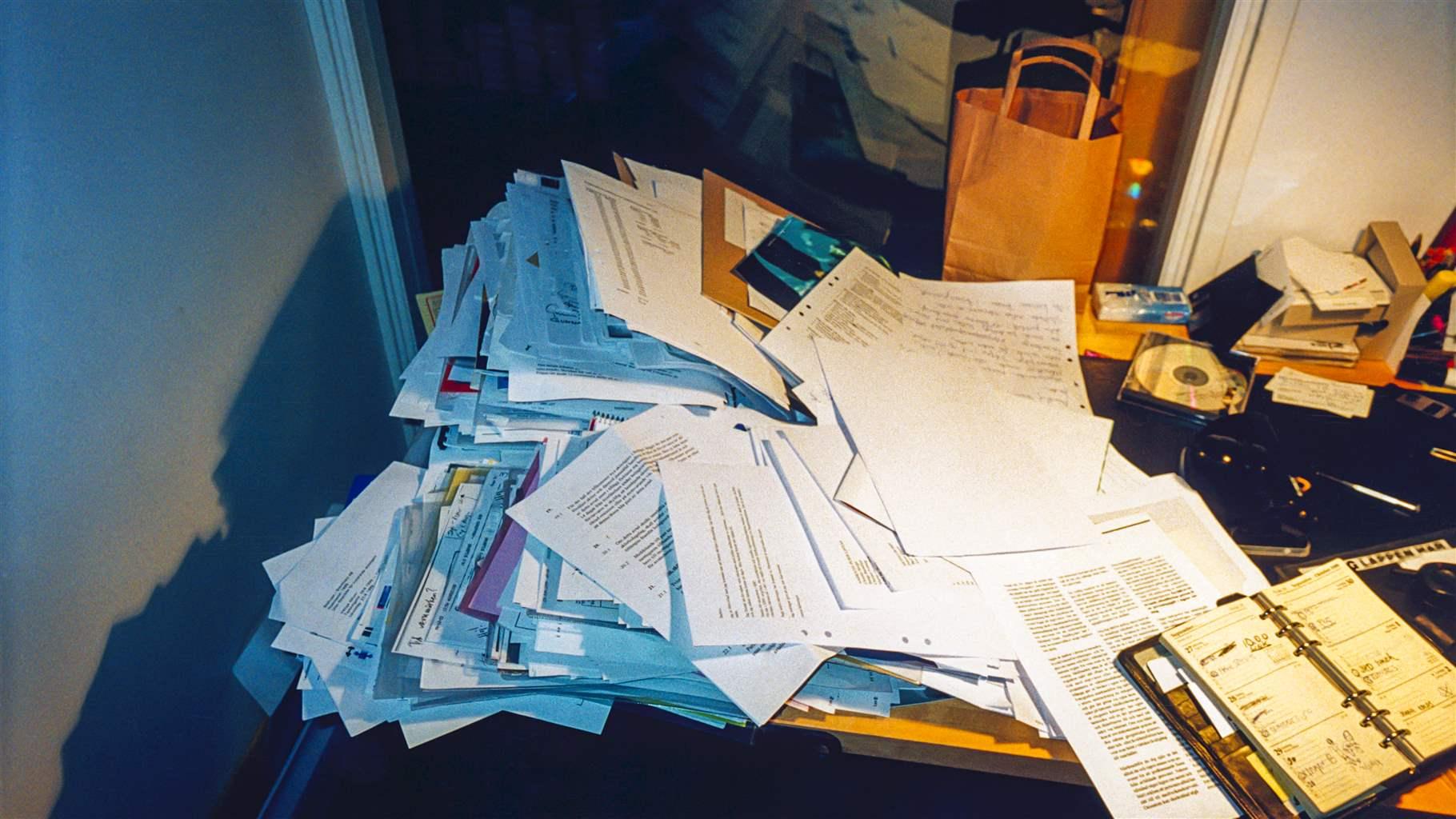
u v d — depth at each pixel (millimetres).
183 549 1053
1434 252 1273
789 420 1015
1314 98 1208
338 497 1456
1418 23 1135
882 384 1027
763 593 781
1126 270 1421
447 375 1023
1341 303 1206
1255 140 1249
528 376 953
